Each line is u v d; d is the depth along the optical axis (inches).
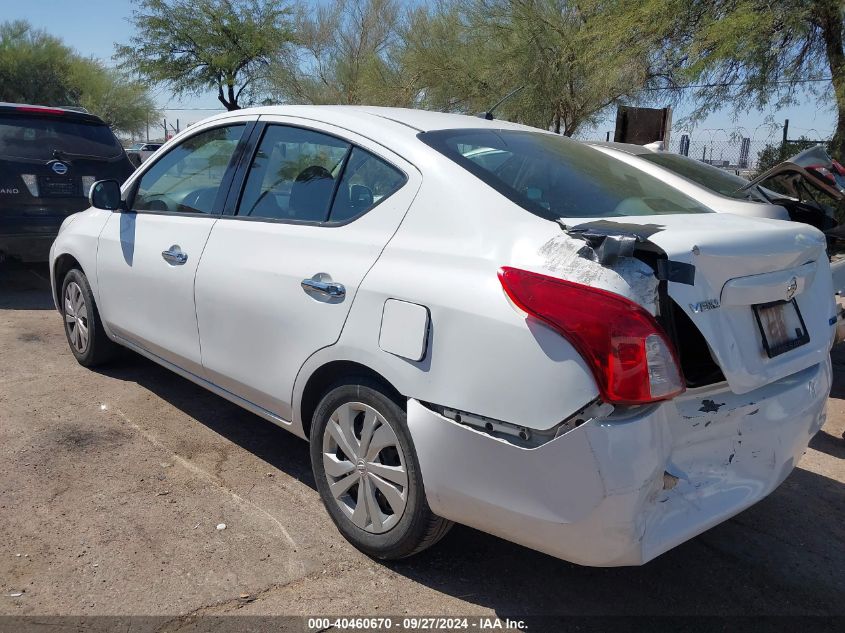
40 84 1392.7
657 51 466.0
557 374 88.2
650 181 135.5
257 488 137.5
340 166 124.5
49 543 116.6
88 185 284.5
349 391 113.4
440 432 98.5
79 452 148.1
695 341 98.9
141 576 109.7
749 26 384.8
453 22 628.1
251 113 146.8
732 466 102.1
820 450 168.6
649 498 89.4
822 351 111.8
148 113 1595.7
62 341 222.2
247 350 131.6
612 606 109.3
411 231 108.7
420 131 121.3
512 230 98.9
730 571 119.7
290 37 859.4
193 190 153.9
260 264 128.2
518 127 141.2
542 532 92.4
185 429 161.6
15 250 271.0
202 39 874.8
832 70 417.7
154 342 158.7
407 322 102.3
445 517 103.2
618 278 88.3
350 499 119.4
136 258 161.2
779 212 208.1
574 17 557.3
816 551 126.6
